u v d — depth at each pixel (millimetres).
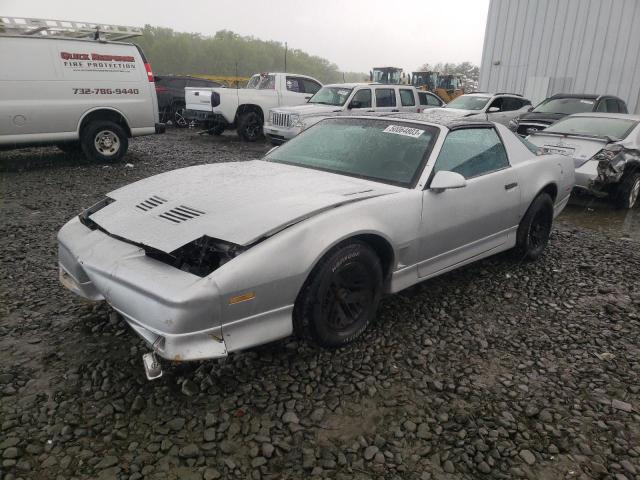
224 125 13500
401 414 2529
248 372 2801
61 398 2525
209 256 2586
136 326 2557
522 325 3537
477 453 2281
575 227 6410
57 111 8492
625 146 7168
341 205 2941
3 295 3664
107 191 7203
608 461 2285
